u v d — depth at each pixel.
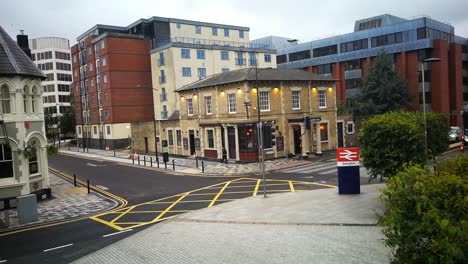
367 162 16.00
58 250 12.73
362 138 16.09
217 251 11.21
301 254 10.31
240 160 34.84
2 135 20.05
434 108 55.62
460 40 65.69
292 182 23.70
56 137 90.25
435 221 4.79
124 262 10.95
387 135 15.30
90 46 64.75
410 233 5.16
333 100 40.62
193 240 12.50
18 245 13.59
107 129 61.56
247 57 65.19
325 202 16.48
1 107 20.22
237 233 12.88
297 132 37.78
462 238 4.29
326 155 37.28
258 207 16.67
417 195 5.59
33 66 22.02
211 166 33.28
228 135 36.41
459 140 40.59
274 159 35.47
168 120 44.94
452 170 6.74
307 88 38.34
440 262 4.60
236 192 21.34
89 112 67.56
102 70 61.28
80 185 27.20
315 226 12.91
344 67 66.75
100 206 19.78
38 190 21.78
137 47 61.59
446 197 5.27
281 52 78.38
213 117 37.84
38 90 22.16
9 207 20.14
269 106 35.41
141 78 62.00
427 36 56.94
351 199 16.69
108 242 13.23
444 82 55.25
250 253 10.77
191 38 65.81
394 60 58.91
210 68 60.75
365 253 9.98
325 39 70.44
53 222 16.83
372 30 63.12
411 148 15.00
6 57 20.44
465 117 34.84
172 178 28.34
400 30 59.44
